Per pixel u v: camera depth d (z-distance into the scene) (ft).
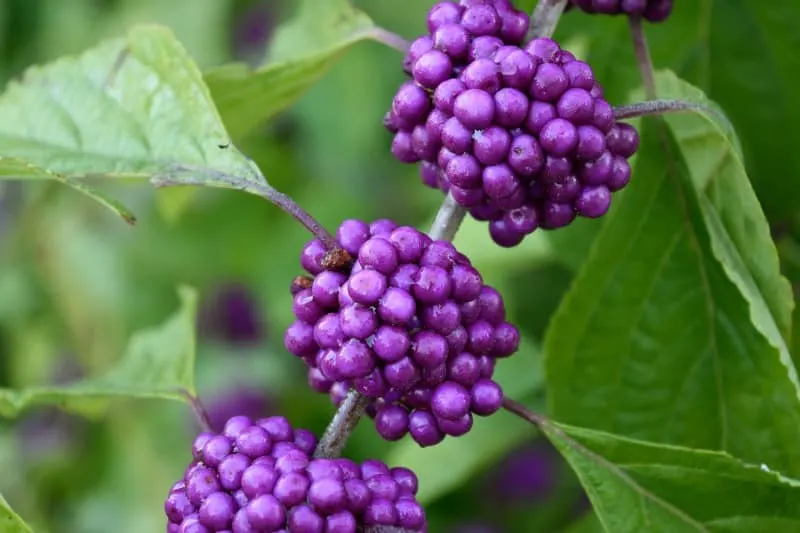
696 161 1.38
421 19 2.21
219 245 2.51
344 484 1.25
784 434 1.39
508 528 1.85
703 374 1.41
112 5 2.65
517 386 1.56
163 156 1.37
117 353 2.57
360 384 1.27
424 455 1.55
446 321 1.26
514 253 1.57
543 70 1.27
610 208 1.39
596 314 1.41
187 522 1.26
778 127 1.53
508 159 1.27
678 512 1.35
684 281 1.41
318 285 1.27
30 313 2.68
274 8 2.47
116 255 2.58
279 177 2.42
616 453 1.34
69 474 2.49
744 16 1.51
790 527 1.34
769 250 1.35
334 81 2.28
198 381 2.42
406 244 1.26
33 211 2.65
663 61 1.52
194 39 2.48
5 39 2.72
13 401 1.45
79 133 1.40
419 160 1.34
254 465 1.26
